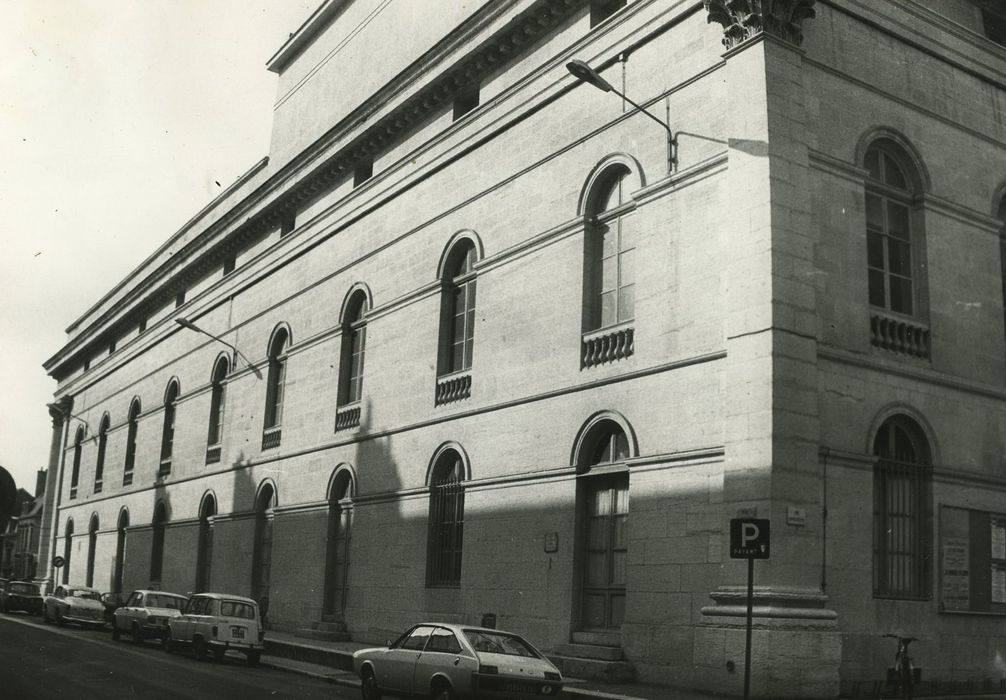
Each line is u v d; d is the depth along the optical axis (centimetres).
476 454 2338
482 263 2416
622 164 2050
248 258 3828
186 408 4194
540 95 2298
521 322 2256
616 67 2098
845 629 1661
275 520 3238
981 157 2077
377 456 2744
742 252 1725
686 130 1905
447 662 1443
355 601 2722
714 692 1623
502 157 2420
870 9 1938
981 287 2009
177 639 2416
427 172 2709
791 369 1653
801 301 1692
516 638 1506
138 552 4425
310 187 3359
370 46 3266
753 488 1627
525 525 2142
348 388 3036
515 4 2364
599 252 2112
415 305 2692
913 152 1952
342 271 3117
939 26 2048
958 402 1912
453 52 2594
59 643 2577
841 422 1725
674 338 1847
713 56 1866
